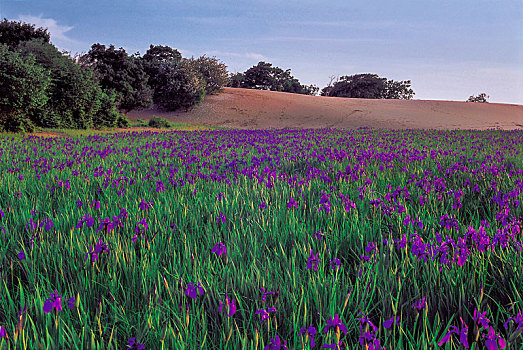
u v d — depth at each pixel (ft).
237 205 17.26
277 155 39.34
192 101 230.68
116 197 18.86
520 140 70.49
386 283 9.46
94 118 128.47
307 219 15.72
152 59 246.06
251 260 11.40
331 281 9.44
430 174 25.58
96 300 9.29
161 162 33.06
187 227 15.01
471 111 278.26
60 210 16.40
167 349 7.00
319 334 7.42
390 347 6.75
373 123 219.61
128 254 11.34
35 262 10.91
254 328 7.81
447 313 8.76
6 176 23.93
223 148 51.11
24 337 7.04
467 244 10.92
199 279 9.17
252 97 274.77
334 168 29.32
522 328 6.48
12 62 84.12
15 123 88.58
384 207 15.69
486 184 22.26
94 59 186.70
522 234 12.35
